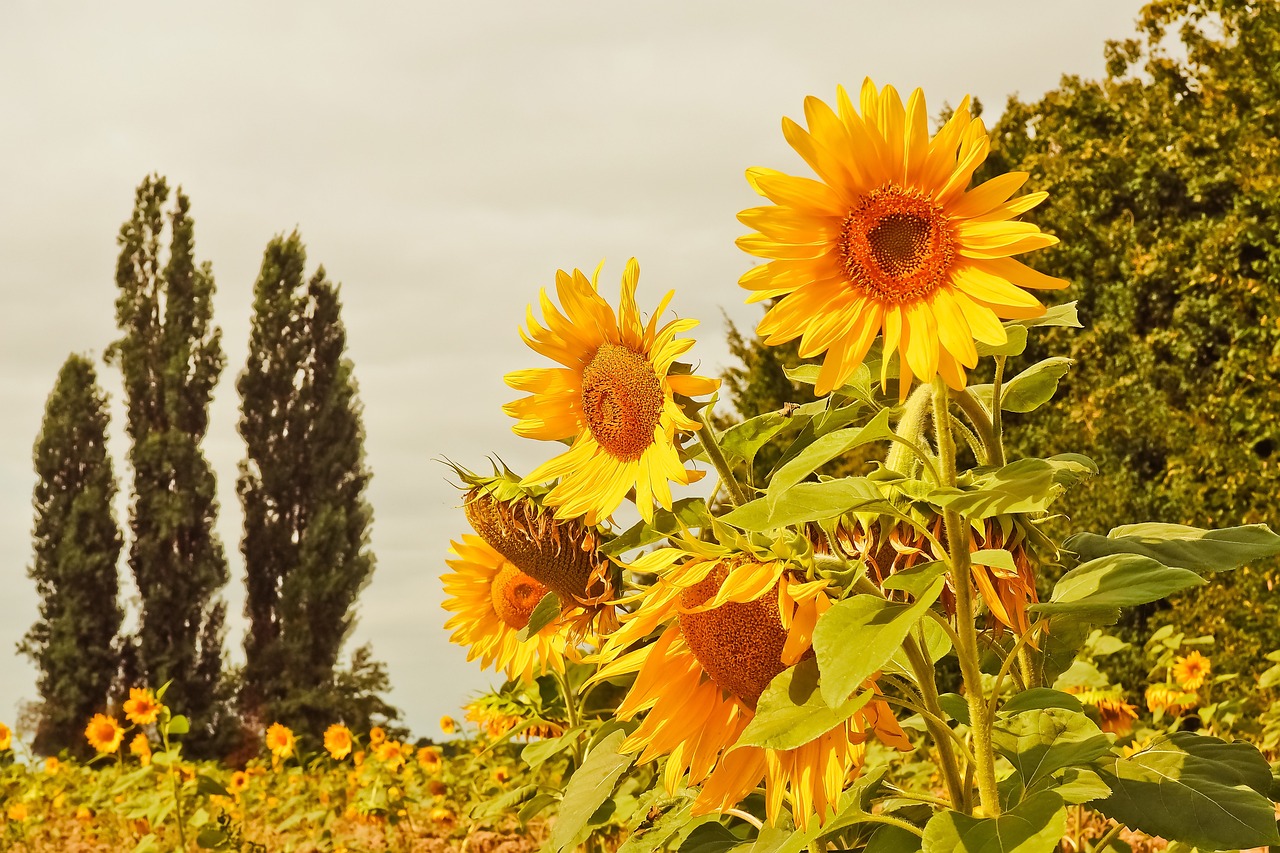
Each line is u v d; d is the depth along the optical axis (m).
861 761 1.50
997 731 1.72
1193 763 1.58
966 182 1.43
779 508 1.42
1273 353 12.27
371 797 6.79
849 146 1.45
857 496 1.43
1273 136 13.71
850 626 1.32
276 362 40.91
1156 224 14.25
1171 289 13.77
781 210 1.46
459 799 6.68
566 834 2.07
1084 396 13.73
